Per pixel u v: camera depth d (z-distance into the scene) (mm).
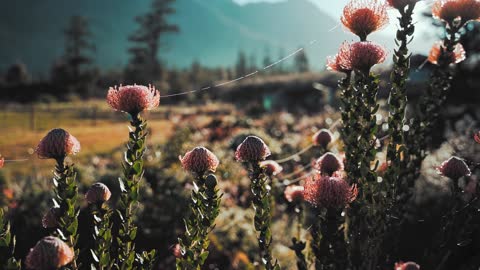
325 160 883
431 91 887
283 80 14852
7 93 23297
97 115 12422
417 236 1458
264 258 806
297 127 5469
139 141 756
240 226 1978
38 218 2143
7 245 603
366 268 780
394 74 784
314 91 11539
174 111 12258
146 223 2068
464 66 2938
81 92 25297
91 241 1761
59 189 712
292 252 1667
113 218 1837
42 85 24625
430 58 940
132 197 756
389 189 789
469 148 1669
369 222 778
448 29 880
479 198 818
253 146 804
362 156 773
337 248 691
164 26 27312
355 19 772
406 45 775
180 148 3820
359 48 750
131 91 752
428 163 1739
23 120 11195
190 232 783
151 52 27297
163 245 2033
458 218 828
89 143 6980
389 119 791
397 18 779
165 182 2277
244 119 5875
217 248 1910
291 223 1904
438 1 885
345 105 826
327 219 692
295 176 2305
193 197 800
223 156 3346
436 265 845
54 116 12211
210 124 5660
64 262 562
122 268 737
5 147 6430
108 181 2414
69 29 27500
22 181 2879
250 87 14930
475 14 852
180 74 31422
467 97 2895
